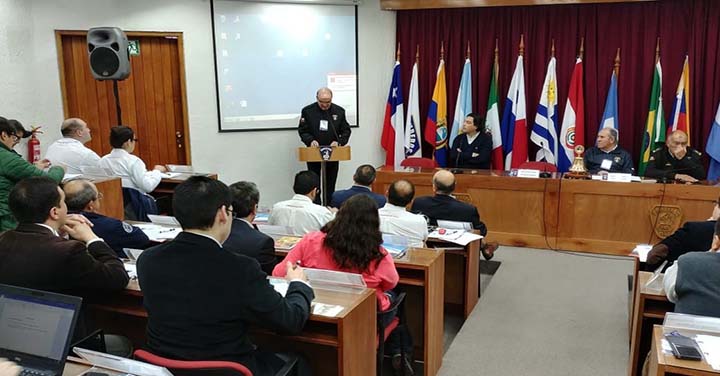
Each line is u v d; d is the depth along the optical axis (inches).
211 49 231.1
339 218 91.7
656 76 213.2
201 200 63.2
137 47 225.3
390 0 239.1
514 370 115.0
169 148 235.9
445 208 144.6
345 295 80.3
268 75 239.0
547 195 191.9
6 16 192.4
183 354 62.7
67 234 82.7
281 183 250.7
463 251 136.2
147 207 169.3
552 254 190.5
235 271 62.7
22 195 72.8
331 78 245.8
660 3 211.3
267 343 87.7
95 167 167.8
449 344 127.6
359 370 79.7
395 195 123.0
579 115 223.0
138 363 55.3
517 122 229.6
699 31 208.1
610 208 185.8
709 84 209.9
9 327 55.7
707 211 173.6
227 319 63.0
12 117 196.5
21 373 53.1
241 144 241.3
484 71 236.2
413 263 103.1
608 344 126.6
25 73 203.2
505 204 197.3
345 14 242.5
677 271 82.5
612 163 199.8
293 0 235.8
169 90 232.1
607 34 219.6
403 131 249.4
